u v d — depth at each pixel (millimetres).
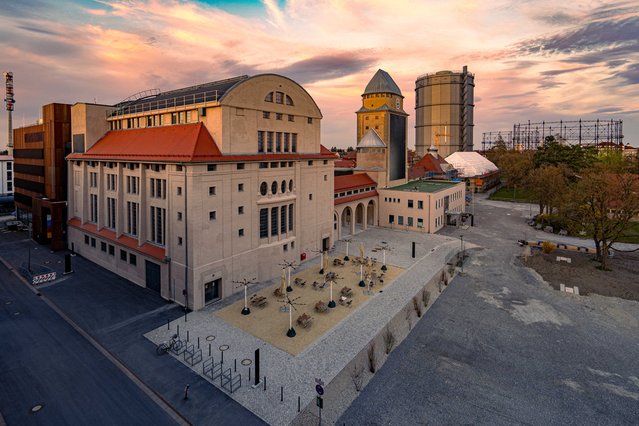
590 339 33625
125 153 46656
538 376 28219
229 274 41969
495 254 60656
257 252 45531
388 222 79812
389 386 26938
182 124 45000
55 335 33500
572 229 65250
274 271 47938
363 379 27625
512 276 50281
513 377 28078
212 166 39375
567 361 30188
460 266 53875
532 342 33094
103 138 56500
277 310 38594
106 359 29891
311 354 30734
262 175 45656
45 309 38625
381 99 83938
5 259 55094
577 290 44688
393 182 86312
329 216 60062
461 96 180375
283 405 24781
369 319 37094
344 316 37656
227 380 27172
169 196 39812
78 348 31438
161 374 27984
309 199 54875
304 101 52250
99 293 42688
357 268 52344
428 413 24250
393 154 85625
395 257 58062
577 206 58719
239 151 42719
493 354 31188
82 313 37719
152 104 50094
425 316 38156
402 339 33531
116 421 23359
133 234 46781
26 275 47875
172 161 38312
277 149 48594
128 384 26891
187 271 38469
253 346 31797
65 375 27891
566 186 80188
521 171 126188
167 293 40750
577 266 54438
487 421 23562
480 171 145625
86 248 55125
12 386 26547
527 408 24719
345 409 24562
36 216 64312
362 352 31219
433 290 45062
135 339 32812
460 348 32094
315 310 38812
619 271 52188
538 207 109500
